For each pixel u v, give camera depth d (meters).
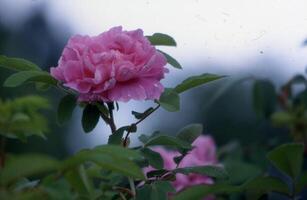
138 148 0.94
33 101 1.07
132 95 0.92
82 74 0.92
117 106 0.94
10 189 0.79
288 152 1.00
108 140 0.92
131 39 0.94
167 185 0.92
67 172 0.79
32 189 0.80
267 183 1.01
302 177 1.01
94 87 0.92
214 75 0.94
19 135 1.05
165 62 0.93
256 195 1.05
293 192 1.01
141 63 0.93
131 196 0.93
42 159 0.76
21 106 1.06
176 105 0.94
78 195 0.86
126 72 0.91
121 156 0.82
